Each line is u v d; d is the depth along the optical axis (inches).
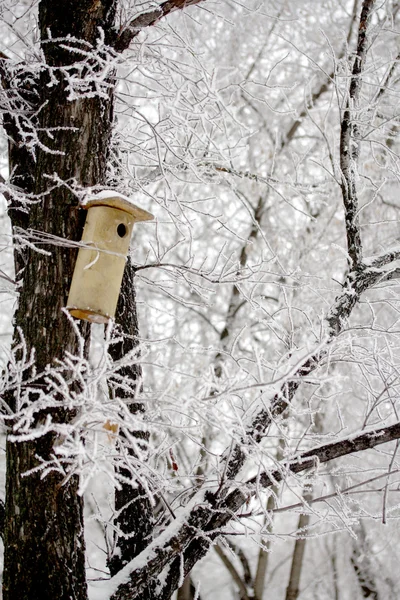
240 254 330.0
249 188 325.7
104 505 300.2
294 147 340.8
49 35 122.3
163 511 136.6
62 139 117.6
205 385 110.0
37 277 110.8
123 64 130.9
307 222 320.5
